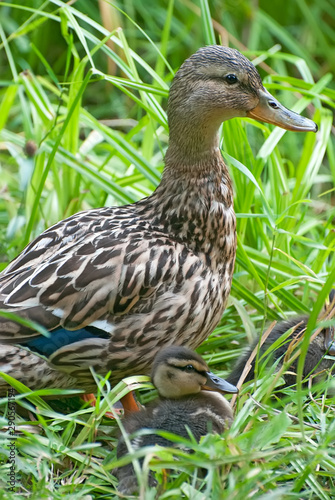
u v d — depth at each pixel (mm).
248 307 11172
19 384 8414
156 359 8695
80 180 12109
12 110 15453
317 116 12445
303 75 12969
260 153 11188
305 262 11773
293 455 7457
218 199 9438
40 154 11930
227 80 9406
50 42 16516
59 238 9266
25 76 12477
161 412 8430
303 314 10359
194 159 9383
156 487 7523
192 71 9375
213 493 7133
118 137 11570
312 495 7758
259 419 8570
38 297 8797
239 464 7477
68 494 7602
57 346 8781
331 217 11602
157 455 7289
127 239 9133
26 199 11875
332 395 9453
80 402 9578
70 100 11875
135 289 8891
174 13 16672
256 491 7328
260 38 16516
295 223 12258
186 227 9328
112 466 7441
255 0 16453
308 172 11992
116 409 9695
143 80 16109
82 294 8812
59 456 8258
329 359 9812
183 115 9383
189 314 9125
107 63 16281
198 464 7035
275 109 9672
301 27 16891
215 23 14367
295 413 8680
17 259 9336
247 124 14812
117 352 8922
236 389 8562
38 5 15781
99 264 8914
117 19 15547
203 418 8344
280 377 8852
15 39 15734
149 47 16234
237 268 11211
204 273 9242
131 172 12664
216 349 10633
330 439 7801
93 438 8633
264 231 11867
